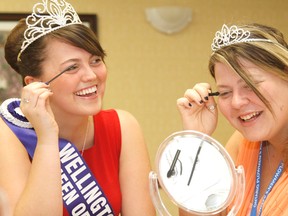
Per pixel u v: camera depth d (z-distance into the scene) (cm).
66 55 143
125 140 165
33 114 138
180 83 323
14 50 152
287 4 336
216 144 130
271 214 136
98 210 154
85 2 304
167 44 319
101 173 159
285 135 142
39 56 146
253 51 130
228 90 136
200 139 131
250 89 132
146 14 313
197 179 128
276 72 130
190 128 153
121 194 160
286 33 337
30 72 150
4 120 153
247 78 129
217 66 136
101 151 162
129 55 314
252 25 140
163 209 129
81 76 144
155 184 130
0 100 291
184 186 128
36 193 136
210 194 128
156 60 319
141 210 157
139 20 313
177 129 325
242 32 134
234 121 139
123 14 311
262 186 151
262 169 154
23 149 150
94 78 145
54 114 154
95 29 304
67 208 151
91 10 305
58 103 149
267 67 129
